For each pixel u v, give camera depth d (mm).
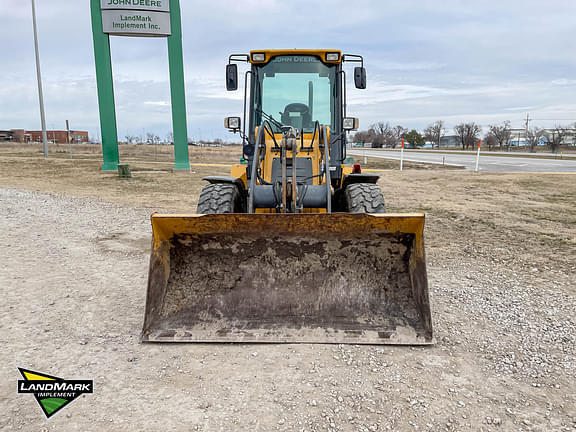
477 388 2855
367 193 4383
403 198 11414
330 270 3629
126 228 7578
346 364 3109
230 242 3629
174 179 15578
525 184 14227
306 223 3502
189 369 3045
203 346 3348
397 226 3506
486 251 6141
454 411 2615
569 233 7191
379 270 3627
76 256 5809
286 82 5605
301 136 4883
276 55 5559
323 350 3287
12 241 6430
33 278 4902
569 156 39188
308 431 2434
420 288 3479
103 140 18078
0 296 4340
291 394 2766
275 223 3500
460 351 3330
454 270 5316
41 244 6340
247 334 3398
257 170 4617
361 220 3475
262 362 3129
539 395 2783
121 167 15492
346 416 2561
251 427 2463
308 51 5492
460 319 3900
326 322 3480
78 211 8992
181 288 3621
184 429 2441
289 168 4801
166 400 2701
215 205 4312
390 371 3037
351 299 3572
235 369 3045
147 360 3158
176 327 3459
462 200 11062
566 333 3615
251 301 3578
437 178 16547
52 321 3809
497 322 3838
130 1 16734
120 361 3141
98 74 17484
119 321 3832
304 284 3615
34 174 16297
